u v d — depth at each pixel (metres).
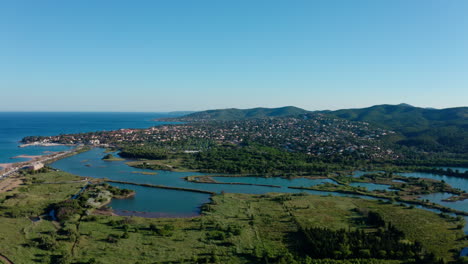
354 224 123.56
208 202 154.75
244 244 101.94
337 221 126.50
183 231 112.12
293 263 88.81
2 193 156.75
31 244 96.06
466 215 139.88
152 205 148.50
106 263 86.62
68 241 100.44
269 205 147.38
